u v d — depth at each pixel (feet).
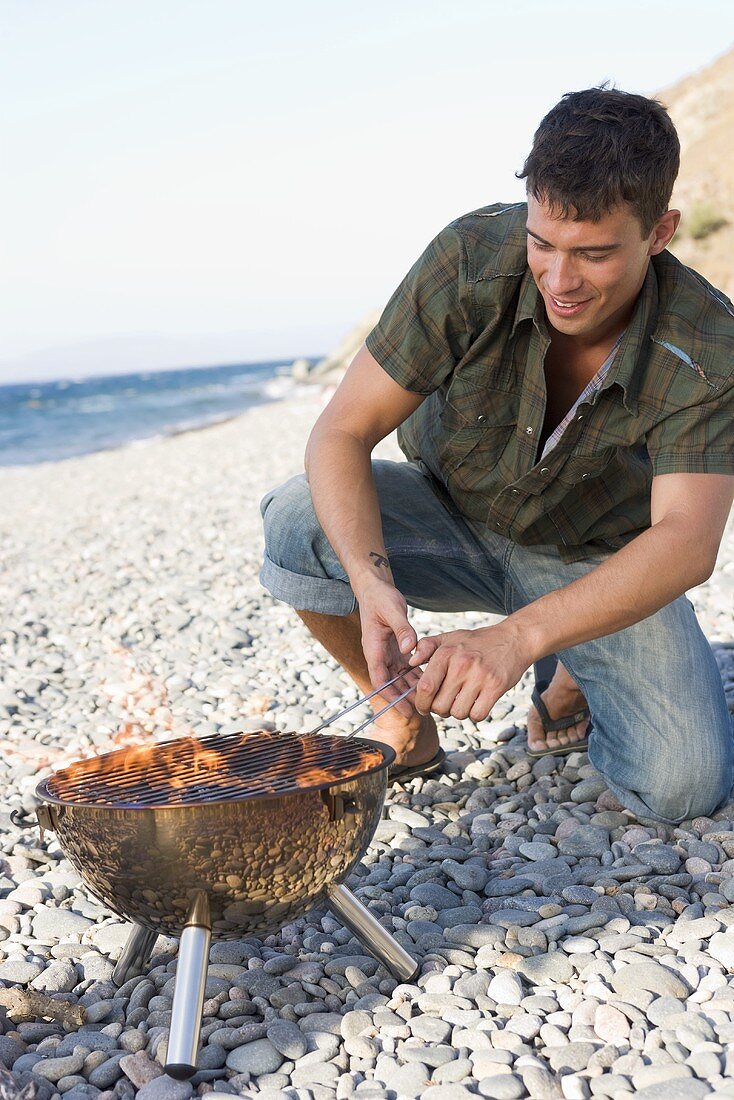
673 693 7.82
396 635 6.58
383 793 5.73
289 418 68.39
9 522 32.94
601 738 8.33
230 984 6.20
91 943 6.95
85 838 5.16
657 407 6.79
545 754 9.71
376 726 9.11
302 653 14.73
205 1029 5.73
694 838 7.74
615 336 6.99
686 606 8.23
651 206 5.90
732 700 10.39
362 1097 4.96
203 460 47.06
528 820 8.47
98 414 128.98
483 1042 5.39
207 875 5.09
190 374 347.15
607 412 7.00
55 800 5.15
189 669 14.51
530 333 7.08
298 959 6.46
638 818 8.20
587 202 5.73
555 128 5.87
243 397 141.28
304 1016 5.82
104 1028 5.78
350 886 7.52
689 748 7.73
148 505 32.91
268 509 8.57
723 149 83.76
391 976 6.17
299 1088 5.15
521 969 6.10
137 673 14.47
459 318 7.22
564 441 7.19
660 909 6.77
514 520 7.93
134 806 4.92
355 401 7.60
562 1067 5.12
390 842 8.31
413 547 8.64
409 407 7.68
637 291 6.75
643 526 8.11
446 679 6.10
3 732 12.11
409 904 7.08
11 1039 5.67
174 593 19.13
